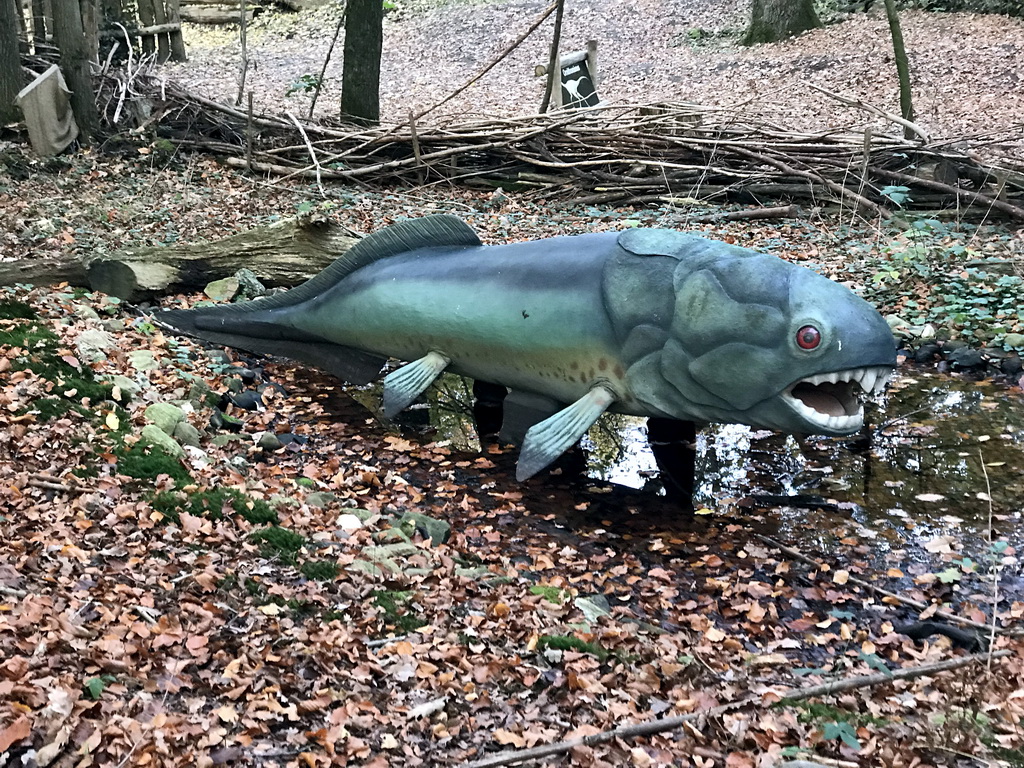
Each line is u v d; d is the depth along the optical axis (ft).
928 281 27.94
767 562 16.35
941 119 48.60
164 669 11.44
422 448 20.43
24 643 11.11
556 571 15.98
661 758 10.91
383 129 40.91
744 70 60.75
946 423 21.27
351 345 21.74
